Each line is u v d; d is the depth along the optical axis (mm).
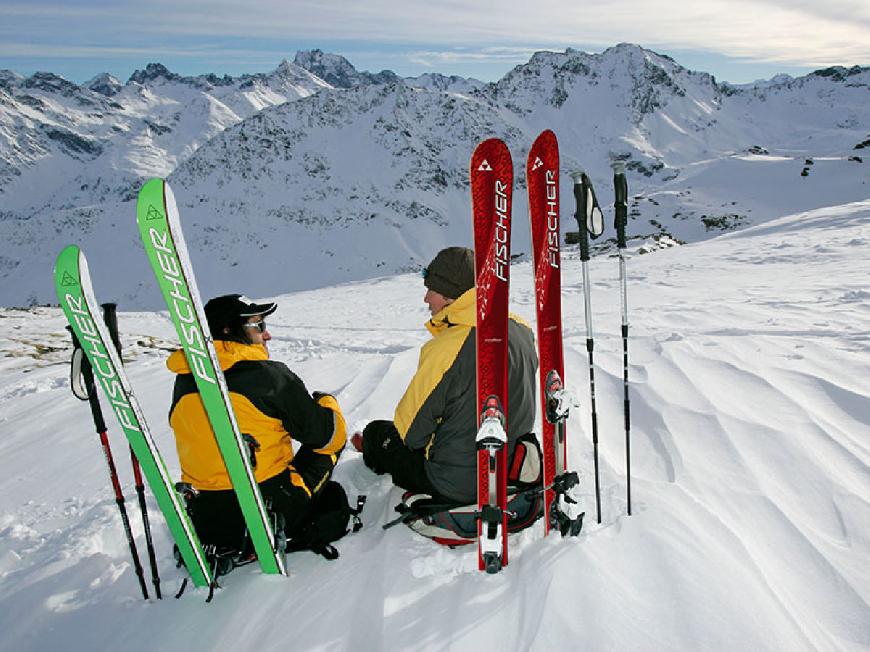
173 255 2096
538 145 2482
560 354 2613
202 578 2451
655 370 4609
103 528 2980
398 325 12484
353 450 3602
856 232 15953
